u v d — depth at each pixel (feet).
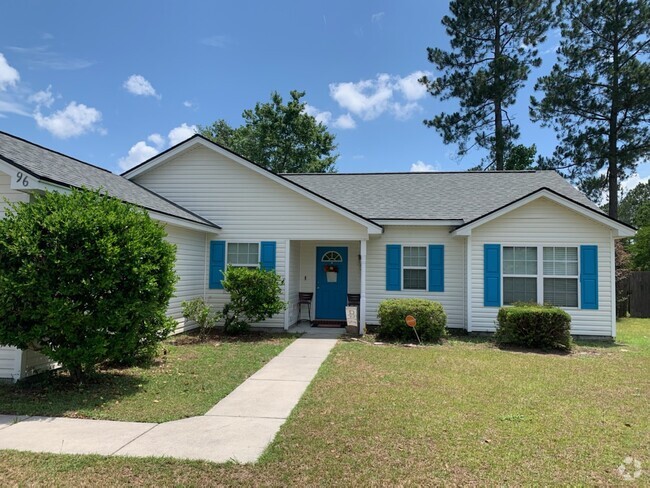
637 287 59.47
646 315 59.11
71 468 11.82
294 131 110.42
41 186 21.03
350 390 19.94
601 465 12.30
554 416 16.51
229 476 11.45
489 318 37.96
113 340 19.76
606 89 78.59
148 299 21.08
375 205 43.91
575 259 37.11
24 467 11.87
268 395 19.25
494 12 87.04
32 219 18.61
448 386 20.71
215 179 40.91
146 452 12.93
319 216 39.42
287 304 39.14
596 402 18.45
